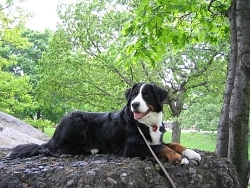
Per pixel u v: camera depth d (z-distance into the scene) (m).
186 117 5.03
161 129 1.77
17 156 1.88
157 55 2.42
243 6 1.96
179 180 1.51
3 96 7.18
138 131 1.70
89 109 6.74
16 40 6.57
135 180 1.40
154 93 1.75
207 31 2.69
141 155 1.65
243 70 1.93
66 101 6.48
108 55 5.63
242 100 1.94
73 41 6.23
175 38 2.46
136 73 6.16
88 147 1.87
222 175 1.66
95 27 6.12
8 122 4.07
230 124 1.98
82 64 6.09
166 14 2.20
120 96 6.11
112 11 6.16
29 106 7.36
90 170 1.40
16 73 11.55
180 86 6.07
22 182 1.46
